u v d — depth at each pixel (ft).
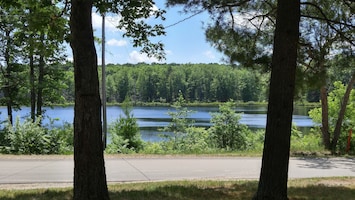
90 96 20.98
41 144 57.67
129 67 309.42
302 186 31.99
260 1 34.71
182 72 306.76
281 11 23.45
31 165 42.88
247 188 29.86
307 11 34.45
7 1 24.71
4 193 27.07
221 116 69.77
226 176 38.27
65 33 26.32
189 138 68.90
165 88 304.50
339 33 31.94
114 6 27.04
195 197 25.94
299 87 36.01
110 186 31.01
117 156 51.42
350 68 37.93
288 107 23.26
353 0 29.53
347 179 36.88
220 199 25.44
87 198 21.04
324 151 60.85
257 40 35.53
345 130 67.82
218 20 34.58
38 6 26.30
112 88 293.84
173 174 39.04
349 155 57.67
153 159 49.29
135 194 26.61
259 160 49.62
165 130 70.03
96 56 21.27
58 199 24.70
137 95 303.27
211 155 53.78
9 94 90.58
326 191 29.27
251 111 219.20
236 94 290.56
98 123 21.31
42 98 99.35
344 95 65.67
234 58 35.91
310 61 35.70
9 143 57.88
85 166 21.08
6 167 41.39
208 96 301.84
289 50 23.22
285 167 23.41
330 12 33.71
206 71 303.68
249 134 73.46
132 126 68.18
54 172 38.42
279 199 23.22
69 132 65.87
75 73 21.06
